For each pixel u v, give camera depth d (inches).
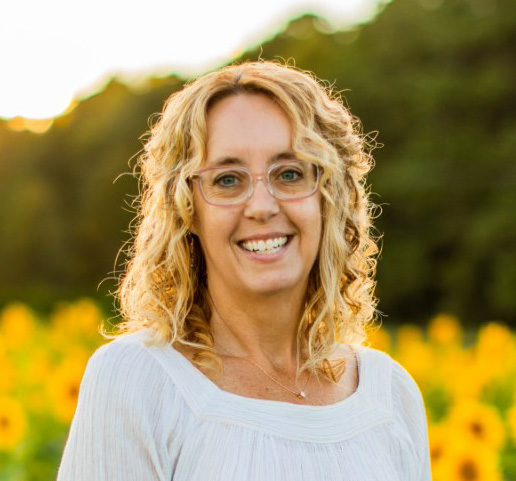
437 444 232.8
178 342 113.0
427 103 1219.2
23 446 286.2
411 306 1274.6
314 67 1332.4
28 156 1701.5
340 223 119.2
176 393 106.8
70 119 1694.1
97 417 104.4
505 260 1146.0
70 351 529.3
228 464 105.2
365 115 1264.8
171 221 113.6
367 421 117.1
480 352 442.6
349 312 124.5
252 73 113.3
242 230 111.9
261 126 111.3
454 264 1216.2
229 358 115.3
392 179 1216.8
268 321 115.5
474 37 1236.5
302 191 113.3
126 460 103.4
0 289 1234.0
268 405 110.0
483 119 1231.5
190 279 114.0
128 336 111.3
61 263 1630.2
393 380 124.4
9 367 374.3
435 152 1213.7
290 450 108.7
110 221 1512.1
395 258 1243.8
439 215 1225.4
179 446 105.3
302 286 118.0
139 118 1536.7
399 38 1301.7
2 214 1664.6
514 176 1188.5
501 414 355.3
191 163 111.6
